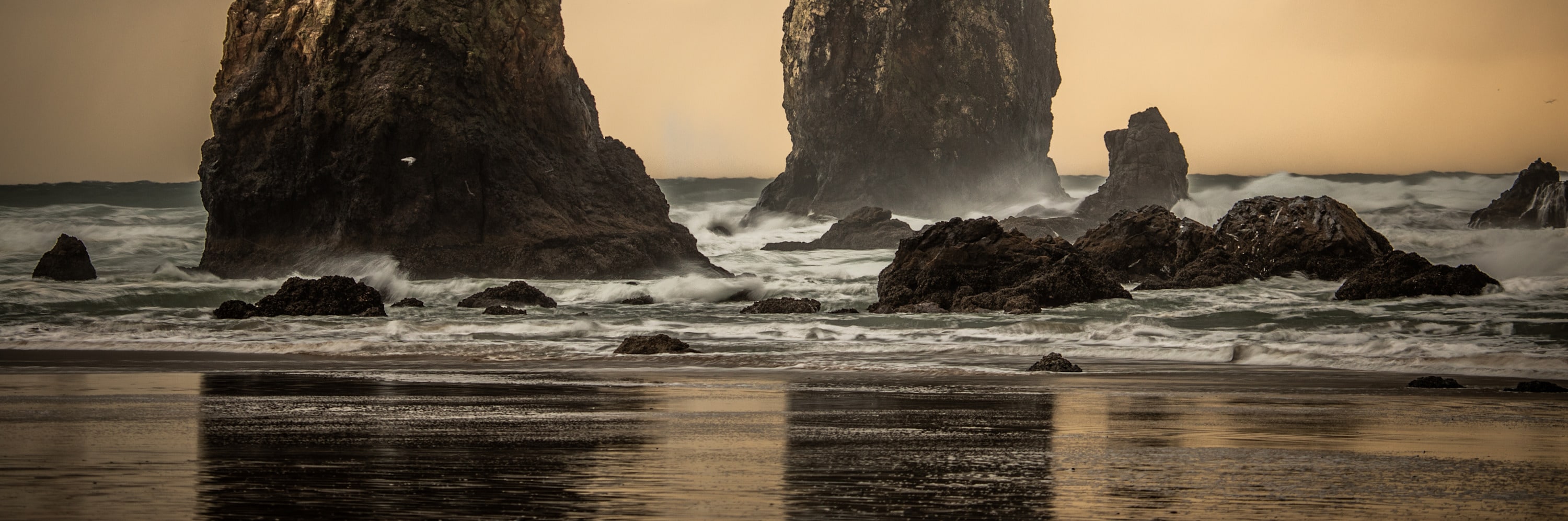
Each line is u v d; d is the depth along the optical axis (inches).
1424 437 369.1
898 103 4360.2
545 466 291.3
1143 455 320.2
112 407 461.7
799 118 4473.4
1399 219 3115.2
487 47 2162.9
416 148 2094.0
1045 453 323.6
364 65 2103.8
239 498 238.5
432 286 1898.4
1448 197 3437.5
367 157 2075.5
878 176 4370.1
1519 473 285.4
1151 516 225.8
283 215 2128.4
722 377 673.0
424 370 733.3
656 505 234.5
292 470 280.8
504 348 920.3
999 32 4485.7
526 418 422.6
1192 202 3474.4
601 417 428.5
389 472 277.1
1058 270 1385.3
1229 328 1050.7
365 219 2084.2
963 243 1451.8
